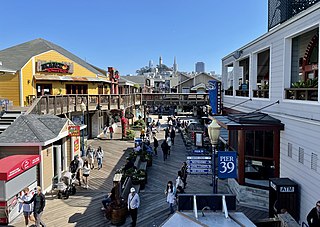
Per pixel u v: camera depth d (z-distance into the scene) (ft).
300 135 29.73
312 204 27.20
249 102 47.39
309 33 35.96
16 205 33.60
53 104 58.44
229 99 62.49
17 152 39.68
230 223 18.28
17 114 50.85
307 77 36.83
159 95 107.86
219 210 20.34
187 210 20.26
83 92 86.07
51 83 77.41
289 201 29.89
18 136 40.32
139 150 58.70
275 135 35.47
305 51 36.52
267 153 36.76
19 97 66.28
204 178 49.70
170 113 189.67
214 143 27.45
